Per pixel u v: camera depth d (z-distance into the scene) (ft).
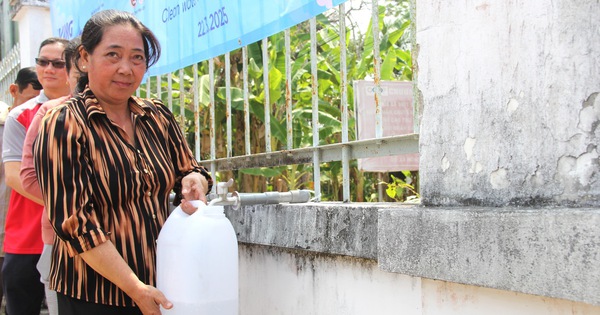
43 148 6.75
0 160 13.64
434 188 6.82
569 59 5.57
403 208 6.82
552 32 5.68
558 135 5.66
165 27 12.73
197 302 6.72
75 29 17.03
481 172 6.32
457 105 6.56
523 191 5.94
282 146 16.11
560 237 5.19
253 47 16.12
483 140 6.29
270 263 9.51
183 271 6.74
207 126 16.88
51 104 8.81
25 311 10.98
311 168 16.55
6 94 27.30
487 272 5.81
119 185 7.06
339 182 17.58
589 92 5.46
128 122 7.54
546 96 5.74
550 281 5.26
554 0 5.66
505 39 6.07
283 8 9.35
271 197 8.30
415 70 7.64
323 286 8.44
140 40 7.23
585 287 5.00
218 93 15.81
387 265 6.95
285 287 9.17
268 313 9.57
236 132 17.04
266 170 14.79
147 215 7.30
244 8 10.23
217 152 16.88
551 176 5.72
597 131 5.41
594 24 5.42
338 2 8.29
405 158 10.80
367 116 10.45
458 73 6.54
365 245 7.48
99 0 15.49
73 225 6.59
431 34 6.84
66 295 7.18
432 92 6.84
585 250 5.00
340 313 8.15
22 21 24.08
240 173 16.76
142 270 7.17
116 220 7.09
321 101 16.33
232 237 7.07
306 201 8.72
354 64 15.94
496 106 6.17
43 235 9.01
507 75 6.06
